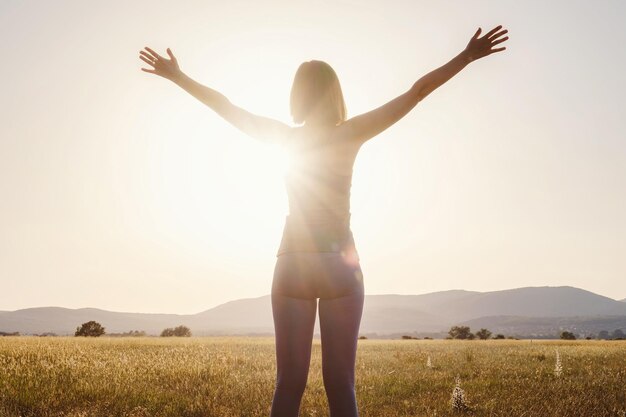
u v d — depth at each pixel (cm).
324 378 234
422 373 1007
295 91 252
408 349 2225
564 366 1155
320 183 241
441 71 230
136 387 740
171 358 1195
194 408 603
